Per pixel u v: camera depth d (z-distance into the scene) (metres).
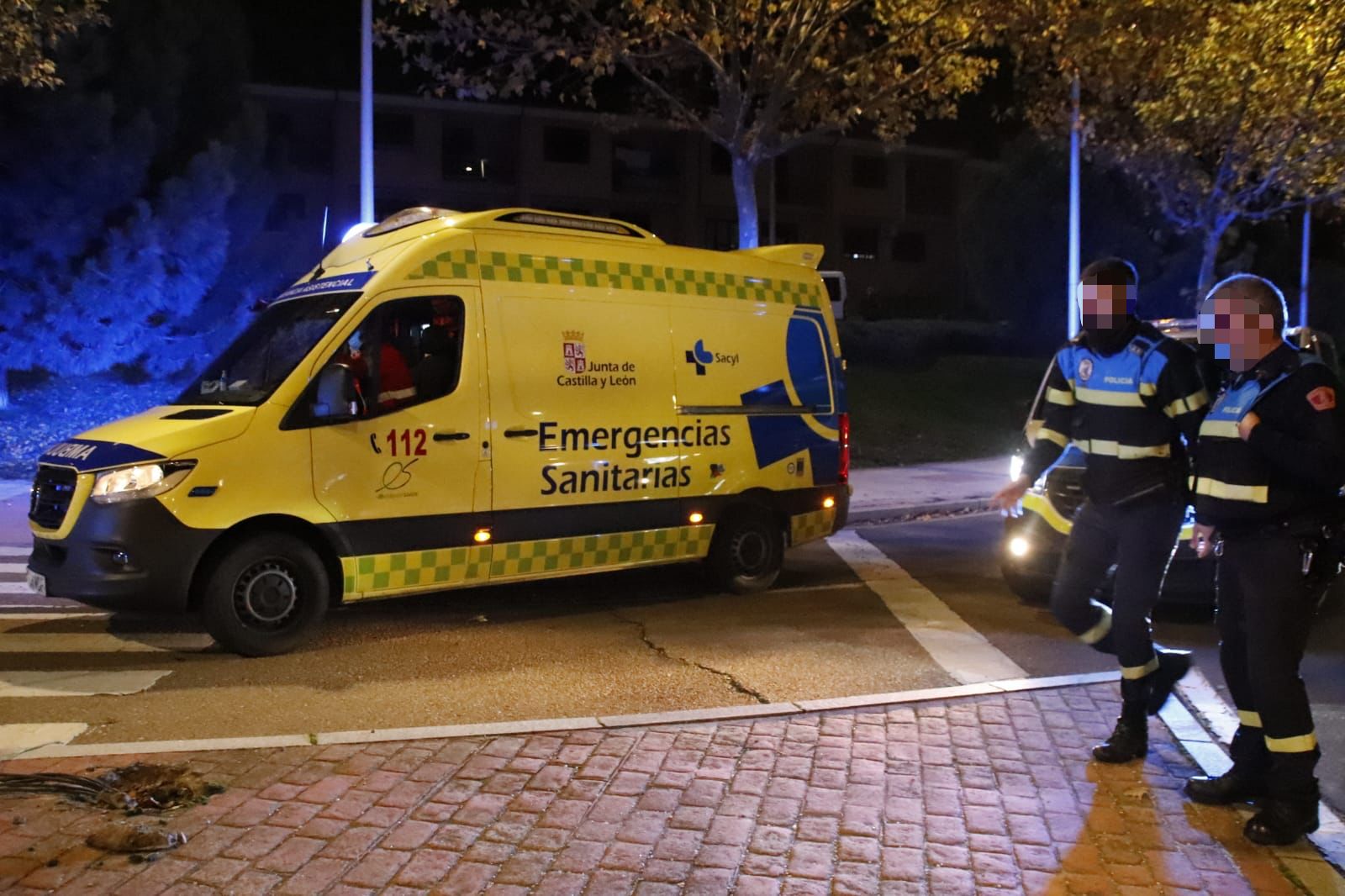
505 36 15.79
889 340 29.27
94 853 3.77
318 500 6.58
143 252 16.30
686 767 4.68
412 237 7.22
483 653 6.77
